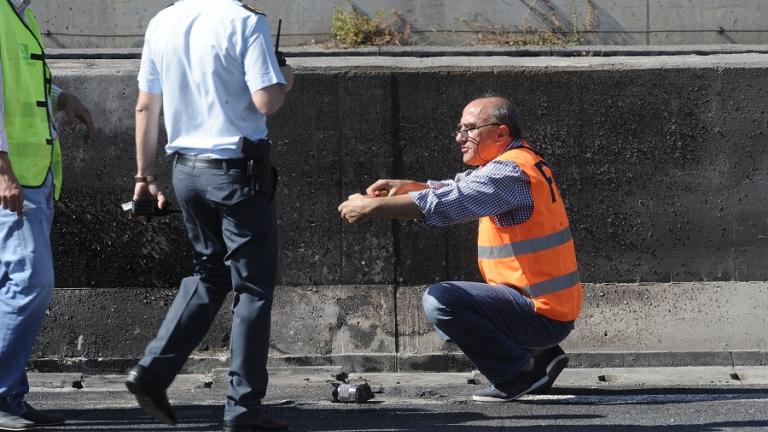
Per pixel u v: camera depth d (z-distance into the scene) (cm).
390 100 2347
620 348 2270
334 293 2308
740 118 2356
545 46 3162
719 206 2350
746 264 2344
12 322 1608
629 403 1861
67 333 2280
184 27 1472
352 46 3234
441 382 2145
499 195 1745
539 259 1798
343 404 1880
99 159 2328
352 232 2323
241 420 1463
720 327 2289
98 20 3250
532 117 2355
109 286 2311
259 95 1430
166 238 2319
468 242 2333
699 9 3253
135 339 2281
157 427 1670
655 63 2378
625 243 2342
